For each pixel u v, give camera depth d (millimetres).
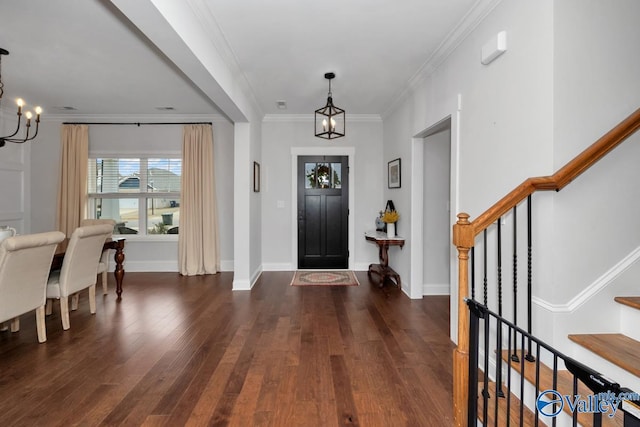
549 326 1767
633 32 1808
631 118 1617
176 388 2145
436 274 4410
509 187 2111
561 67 1762
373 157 5648
